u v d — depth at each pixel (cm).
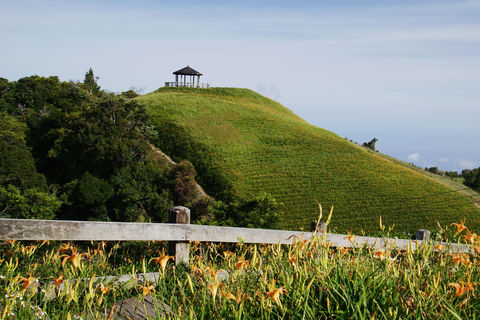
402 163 5681
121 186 3478
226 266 265
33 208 2812
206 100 6431
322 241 219
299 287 183
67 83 5816
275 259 230
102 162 3769
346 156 4991
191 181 3791
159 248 435
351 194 4141
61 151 3919
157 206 3472
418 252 231
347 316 170
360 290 182
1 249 328
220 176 4416
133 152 3925
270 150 4994
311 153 4991
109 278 274
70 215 3381
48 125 4441
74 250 220
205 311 177
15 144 3938
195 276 229
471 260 213
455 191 4331
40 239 288
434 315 160
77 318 187
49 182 3922
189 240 338
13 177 3114
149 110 5791
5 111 4909
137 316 217
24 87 5319
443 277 211
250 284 198
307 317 171
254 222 2131
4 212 2697
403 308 168
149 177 3756
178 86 7706
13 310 191
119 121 4134
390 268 213
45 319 191
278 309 176
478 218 3822
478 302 187
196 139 5078
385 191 4206
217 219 2309
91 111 4191
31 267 282
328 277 189
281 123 5872
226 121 5697
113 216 3509
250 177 4400
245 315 164
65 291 199
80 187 3331
